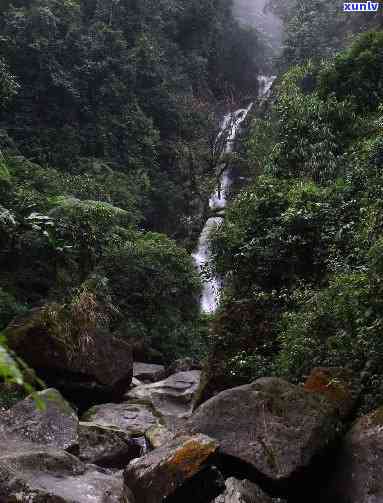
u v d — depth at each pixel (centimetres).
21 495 365
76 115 2580
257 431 455
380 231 788
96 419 792
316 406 471
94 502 387
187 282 1669
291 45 2836
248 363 787
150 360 1467
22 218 1262
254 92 4034
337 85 1501
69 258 1305
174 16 3650
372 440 420
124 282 1562
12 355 86
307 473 435
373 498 384
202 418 482
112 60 2714
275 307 902
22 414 561
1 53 2289
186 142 3192
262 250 975
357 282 638
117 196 2267
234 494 412
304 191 1040
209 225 2666
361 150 1151
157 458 445
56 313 888
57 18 2478
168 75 3338
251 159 1800
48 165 2255
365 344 554
